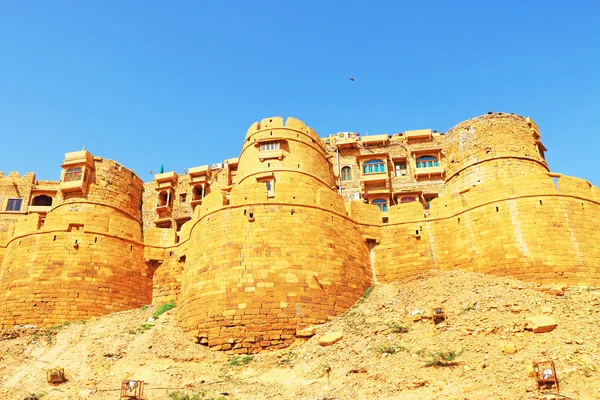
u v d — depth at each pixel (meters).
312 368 26.78
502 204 35.50
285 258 33.06
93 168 51.16
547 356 23.38
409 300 31.69
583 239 33.78
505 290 29.73
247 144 47.47
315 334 30.53
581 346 23.80
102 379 27.70
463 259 35.81
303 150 46.25
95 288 38.28
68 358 29.97
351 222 37.94
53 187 54.47
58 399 25.80
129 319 36.03
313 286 32.66
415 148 52.00
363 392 23.66
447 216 37.84
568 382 21.61
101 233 40.38
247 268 32.56
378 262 37.91
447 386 22.70
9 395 26.27
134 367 28.73
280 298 31.59
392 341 26.92
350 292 34.28
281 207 35.22
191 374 27.91
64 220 40.31
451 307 28.92
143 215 54.78
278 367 27.81
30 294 37.41
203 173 55.78
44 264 38.53
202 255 34.78
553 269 32.53
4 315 37.09
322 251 34.34
